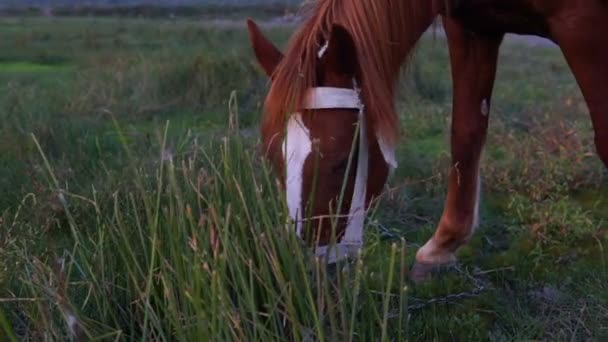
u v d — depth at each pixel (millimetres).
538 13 2621
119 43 11727
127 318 2326
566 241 3543
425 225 3889
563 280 3145
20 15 22188
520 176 4414
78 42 12078
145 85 6887
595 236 3562
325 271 2002
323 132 2193
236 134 2391
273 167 2264
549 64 10203
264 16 19828
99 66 8320
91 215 3148
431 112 6293
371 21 2359
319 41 2277
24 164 4336
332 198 2221
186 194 2449
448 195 3285
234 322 1925
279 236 2146
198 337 1942
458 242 3270
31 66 9766
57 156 4754
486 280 3227
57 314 2273
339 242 2266
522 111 6348
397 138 2330
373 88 2289
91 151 4809
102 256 2318
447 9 2646
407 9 2449
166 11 22922
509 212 3980
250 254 2156
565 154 4438
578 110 6039
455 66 3148
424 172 4602
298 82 2191
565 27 2545
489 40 3027
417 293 3051
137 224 2275
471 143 3195
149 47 11305
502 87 7832
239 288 2146
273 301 2051
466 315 2861
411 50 2549
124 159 4496
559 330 2754
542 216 3670
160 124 5883
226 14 21188
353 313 1989
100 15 22562
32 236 3059
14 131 5141
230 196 2271
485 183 4355
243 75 6988
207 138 4688
